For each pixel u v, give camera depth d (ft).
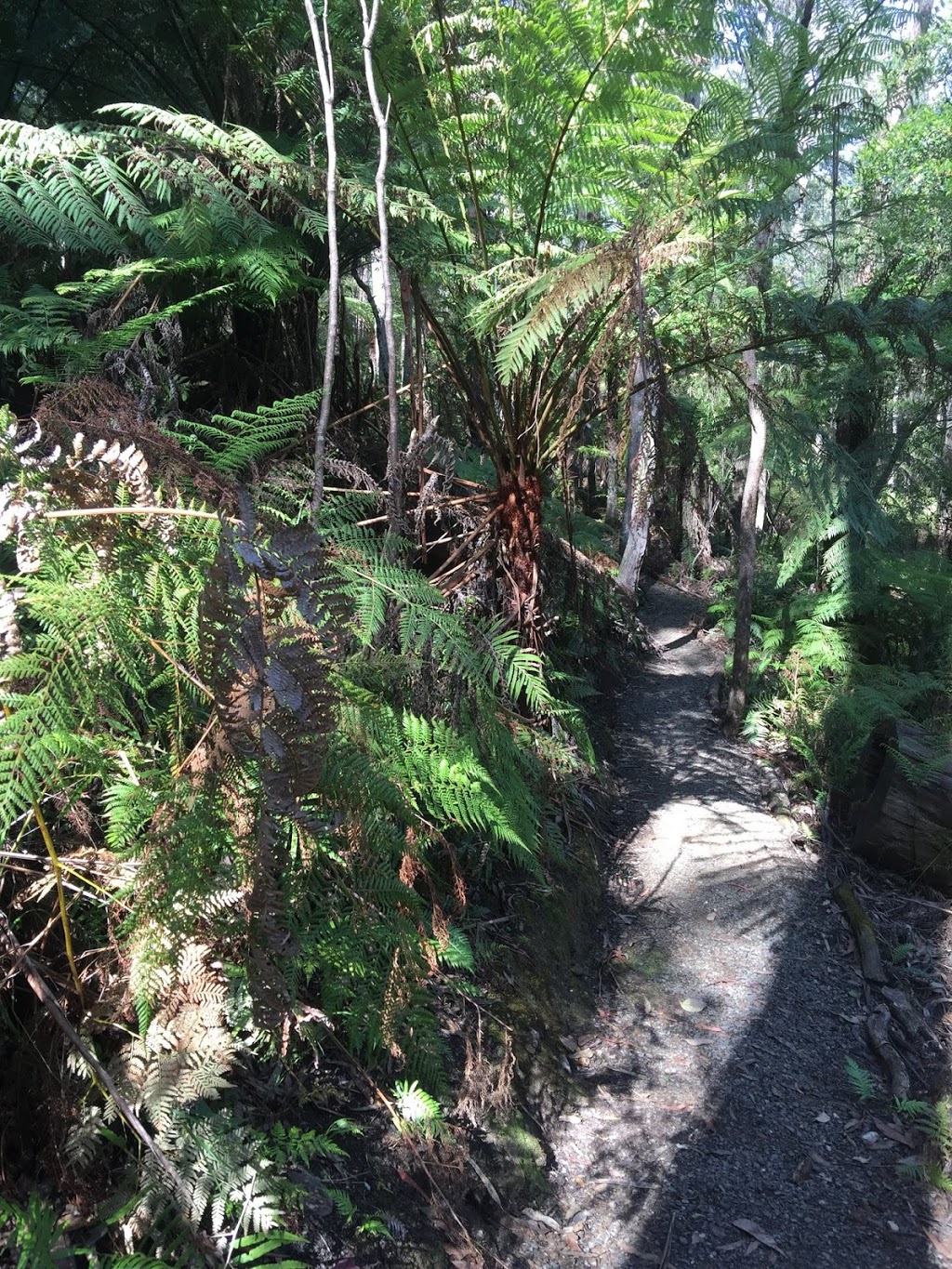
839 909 12.85
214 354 11.27
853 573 20.51
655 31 9.78
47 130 8.50
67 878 4.93
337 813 4.11
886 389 19.29
